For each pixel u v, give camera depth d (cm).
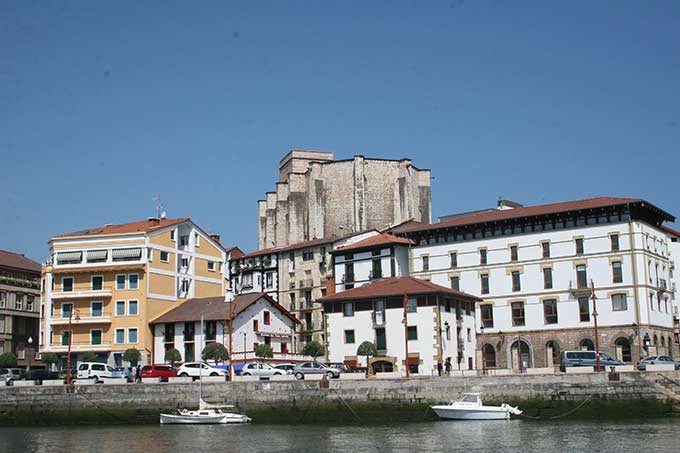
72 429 7012
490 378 6788
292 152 16175
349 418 6925
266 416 7094
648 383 6412
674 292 10488
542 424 6291
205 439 5981
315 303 12281
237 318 9712
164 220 11331
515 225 10238
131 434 6419
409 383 6888
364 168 14200
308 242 12988
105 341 10194
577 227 9775
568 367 7350
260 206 16338
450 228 10644
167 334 10075
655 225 10119
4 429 7138
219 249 11719
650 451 4831
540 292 9919
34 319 12362
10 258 12425
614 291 9412
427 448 5228
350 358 9088
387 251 10856
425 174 14938
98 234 10525
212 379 7750
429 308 8750
